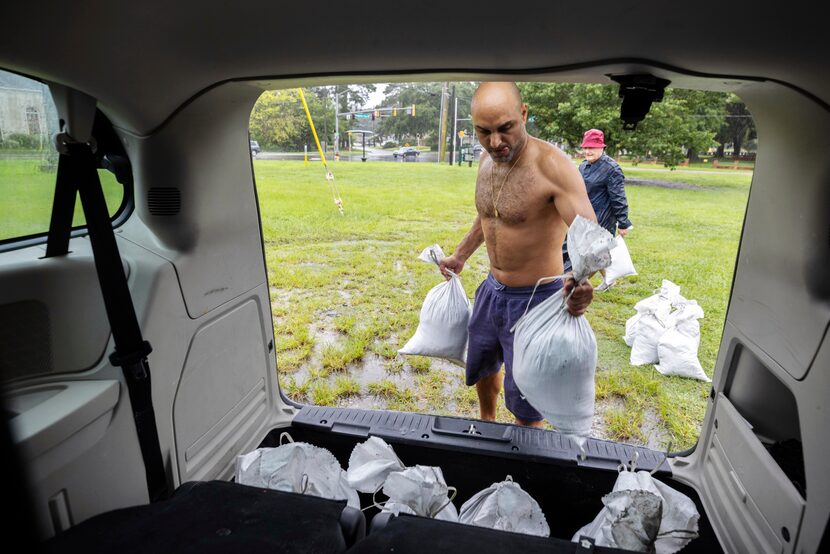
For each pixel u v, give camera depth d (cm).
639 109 160
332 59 151
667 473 213
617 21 121
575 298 205
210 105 184
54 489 134
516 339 228
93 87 144
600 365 396
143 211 182
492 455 220
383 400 351
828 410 133
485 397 290
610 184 418
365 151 2223
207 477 200
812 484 138
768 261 173
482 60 147
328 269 673
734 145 837
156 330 168
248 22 127
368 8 122
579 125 819
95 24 121
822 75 133
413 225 962
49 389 147
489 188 238
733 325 197
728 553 181
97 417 147
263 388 245
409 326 479
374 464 212
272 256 738
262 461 189
